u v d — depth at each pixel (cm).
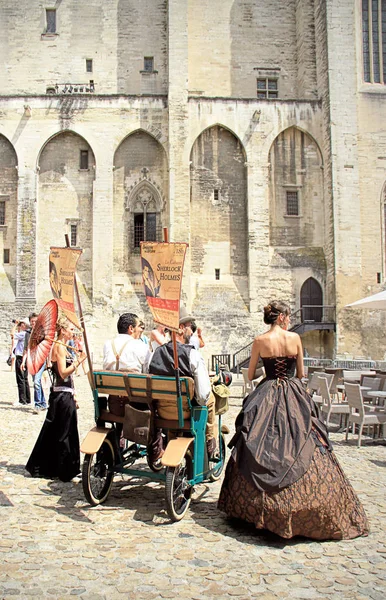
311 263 3120
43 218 3092
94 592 443
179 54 3112
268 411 580
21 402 1534
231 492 575
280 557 512
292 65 3544
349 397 1088
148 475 660
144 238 3127
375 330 2984
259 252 3069
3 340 2973
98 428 672
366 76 3133
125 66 3497
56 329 798
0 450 953
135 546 538
